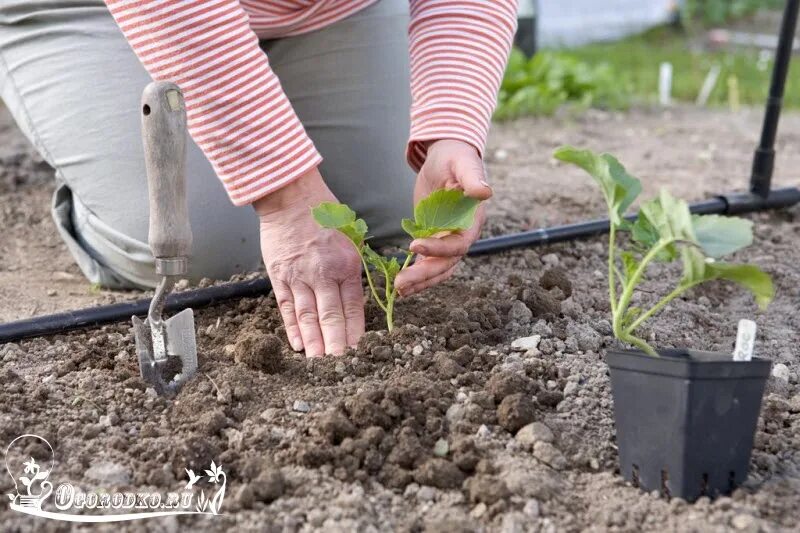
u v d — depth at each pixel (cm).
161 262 155
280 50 243
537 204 298
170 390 167
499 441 150
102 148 222
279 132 170
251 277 221
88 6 226
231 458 147
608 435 153
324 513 134
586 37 750
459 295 201
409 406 153
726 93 541
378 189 241
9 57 237
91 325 193
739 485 139
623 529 131
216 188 221
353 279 183
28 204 303
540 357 173
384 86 244
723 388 131
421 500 139
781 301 222
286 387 166
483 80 188
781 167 359
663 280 228
